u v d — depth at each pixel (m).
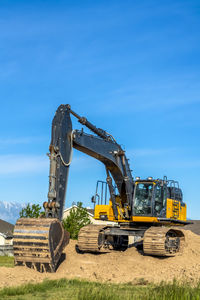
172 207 22.16
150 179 21.41
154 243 18.89
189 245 22.33
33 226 15.27
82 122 17.98
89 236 20.22
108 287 12.02
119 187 21.28
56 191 16.00
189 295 10.37
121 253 20.73
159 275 15.70
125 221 21.83
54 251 15.45
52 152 16.09
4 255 34.41
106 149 19.55
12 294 11.38
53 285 12.80
